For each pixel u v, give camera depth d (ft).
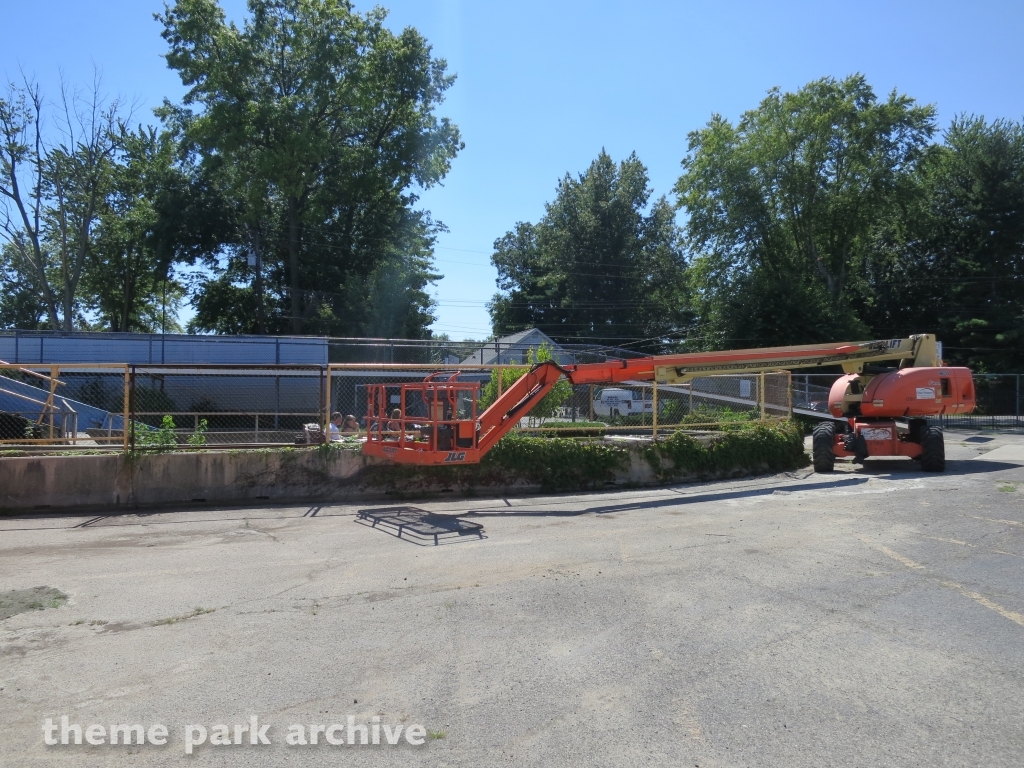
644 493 42.01
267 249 164.55
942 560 25.35
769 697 14.78
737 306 146.00
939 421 117.19
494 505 38.29
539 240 235.40
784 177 150.51
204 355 99.25
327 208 152.46
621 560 25.77
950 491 40.04
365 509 37.14
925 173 159.33
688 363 45.09
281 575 24.29
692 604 20.65
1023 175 165.27
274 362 100.83
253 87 143.13
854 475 47.78
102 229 165.07
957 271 167.63
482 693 15.11
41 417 47.06
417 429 42.93
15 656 17.40
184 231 154.40
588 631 18.61
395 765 12.35
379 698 14.97
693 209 159.33
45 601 21.57
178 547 28.60
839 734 13.24
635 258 219.20
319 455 40.52
